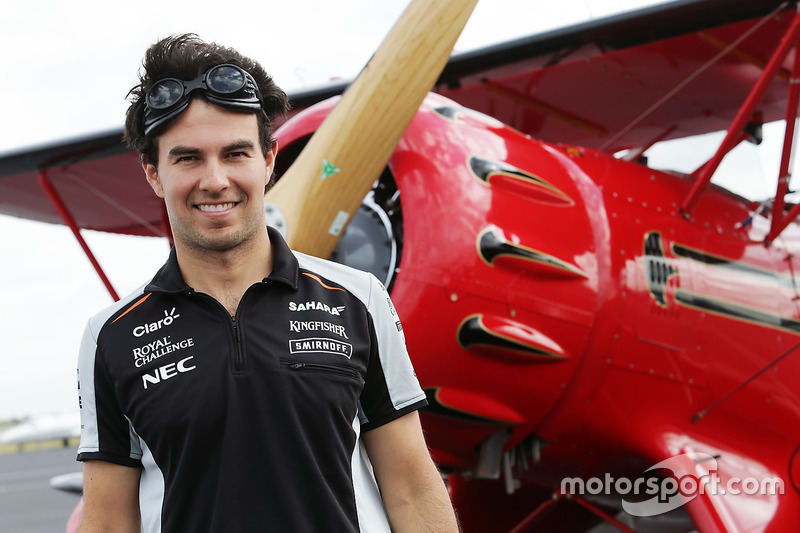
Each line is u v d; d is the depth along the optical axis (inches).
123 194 232.8
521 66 177.3
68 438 1283.2
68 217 208.5
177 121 52.9
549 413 137.9
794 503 147.4
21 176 218.5
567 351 133.0
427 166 130.4
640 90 185.9
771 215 159.0
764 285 158.4
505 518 183.6
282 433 50.8
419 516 57.4
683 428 145.3
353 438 53.6
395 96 125.8
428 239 127.1
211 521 50.3
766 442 154.1
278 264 54.6
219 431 50.7
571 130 211.8
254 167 54.1
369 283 57.8
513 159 134.9
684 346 144.9
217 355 51.5
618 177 148.8
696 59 169.9
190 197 53.1
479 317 126.6
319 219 123.8
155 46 55.0
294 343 52.2
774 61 140.0
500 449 139.6
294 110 198.2
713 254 152.6
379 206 137.2
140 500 54.4
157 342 52.5
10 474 789.9
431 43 126.5
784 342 158.4
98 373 54.2
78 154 205.2
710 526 135.6
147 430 51.8
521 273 129.4
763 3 147.4
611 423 140.3
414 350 126.6
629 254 139.9
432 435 138.1
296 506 50.3
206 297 52.9
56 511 503.8
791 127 148.5
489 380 130.5
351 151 124.9
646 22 159.0
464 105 200.2
